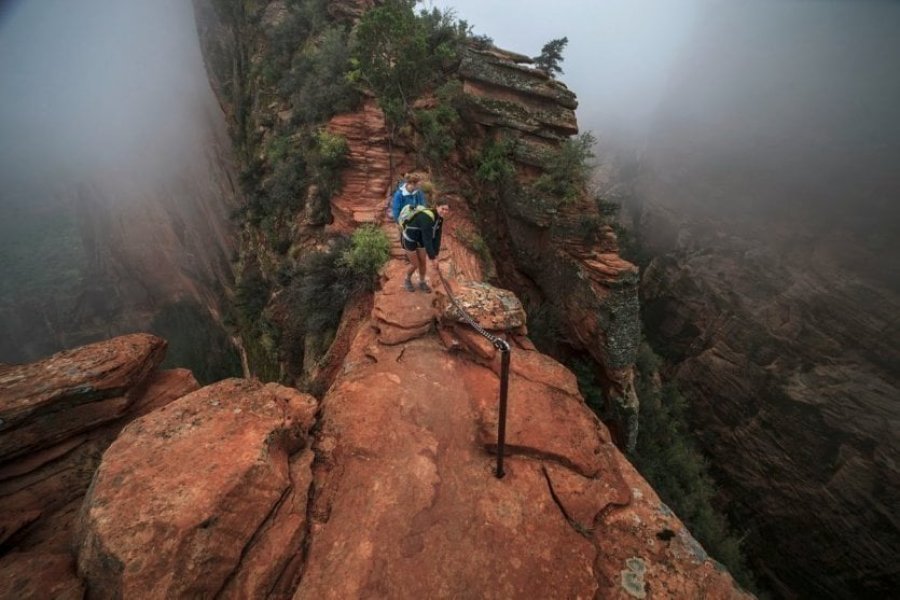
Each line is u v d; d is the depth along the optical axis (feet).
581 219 42.47
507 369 12.35
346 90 46.47
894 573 83.97
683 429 104.01
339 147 41.98
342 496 12.25
